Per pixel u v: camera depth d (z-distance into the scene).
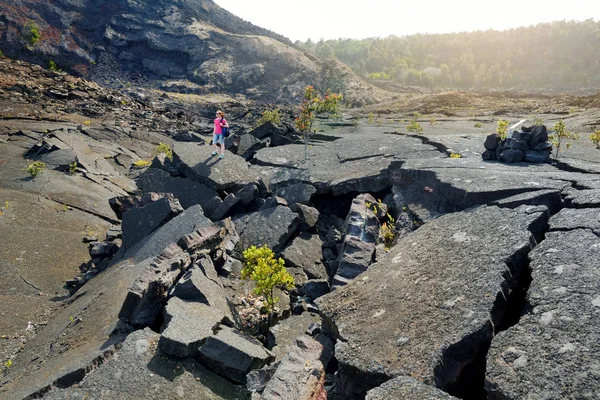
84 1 96.62
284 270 7.09
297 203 10.15
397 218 9.20
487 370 3.64
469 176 8.49
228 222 9.44
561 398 3.20
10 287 8.95
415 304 4.94
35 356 6.43
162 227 9.48
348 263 6.93
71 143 18.98
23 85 28.16
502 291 4.62
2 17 78.94
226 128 13.09
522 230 5.68
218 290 6.78
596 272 4.46
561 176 7.93
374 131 23.02
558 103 39.47
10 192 13.56
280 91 85.56
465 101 48.06
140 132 25.16
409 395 3.52
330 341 5.52
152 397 4.54
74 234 11.91
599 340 3.62
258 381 4.83
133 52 92.94
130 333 5.55
